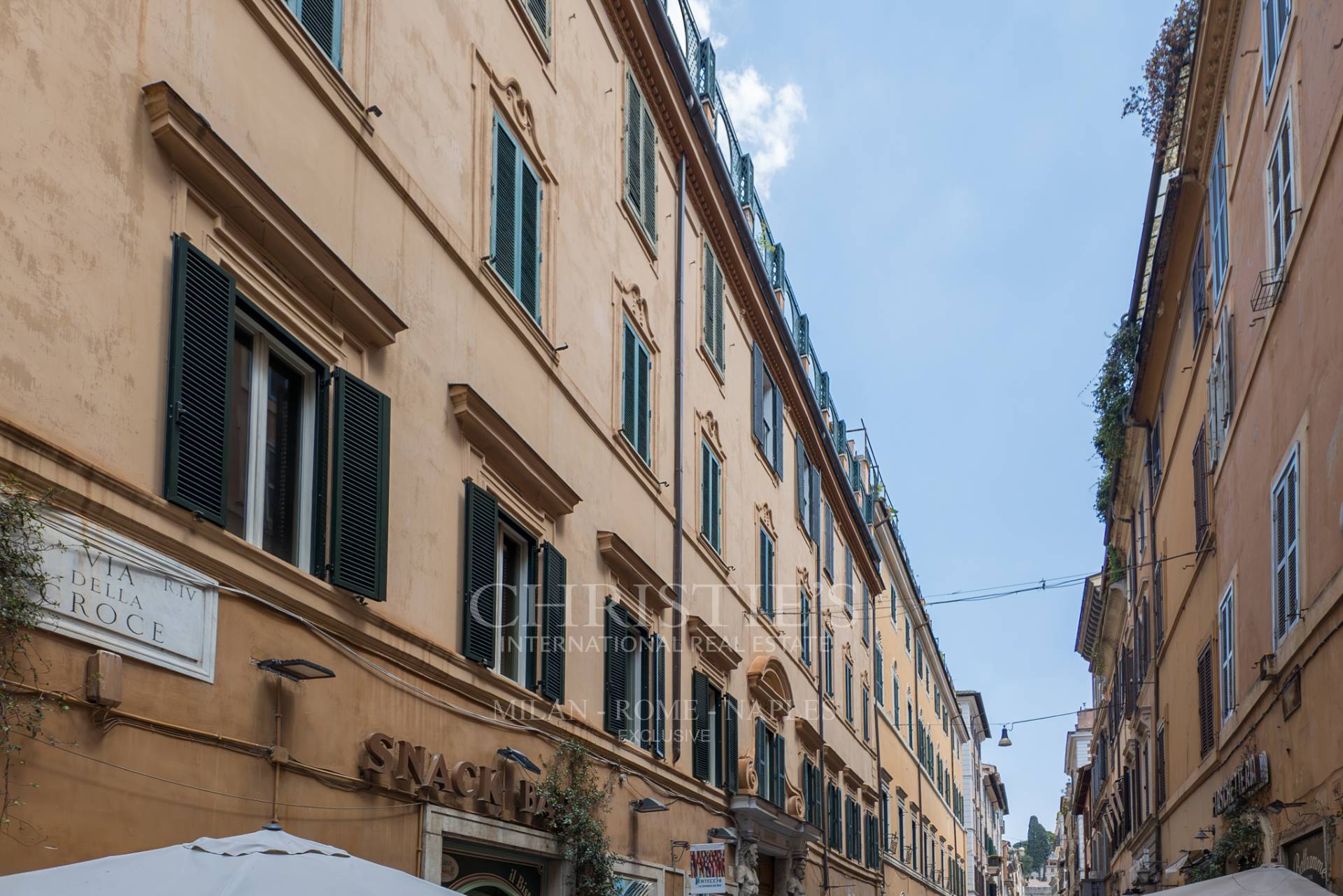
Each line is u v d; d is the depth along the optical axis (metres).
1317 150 11.53
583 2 16.48
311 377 9.39
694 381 21.08
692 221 21.58
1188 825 20.88
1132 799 31.38
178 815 7.31
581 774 13.63
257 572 8.25
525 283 13.77
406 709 10.28
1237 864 15.24
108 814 6.75
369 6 10.69
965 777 79.38
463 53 12.51
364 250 10.25
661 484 18.64
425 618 10.78
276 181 9.01
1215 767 17.64
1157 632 24.97
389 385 10.46
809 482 31.12
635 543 17.25
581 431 15.30
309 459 9.28
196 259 7.81
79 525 6.66
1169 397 22.95
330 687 9.09
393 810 9.94
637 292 18.06
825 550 32.84
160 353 7.52
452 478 11.51
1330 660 10.91
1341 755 10.53
